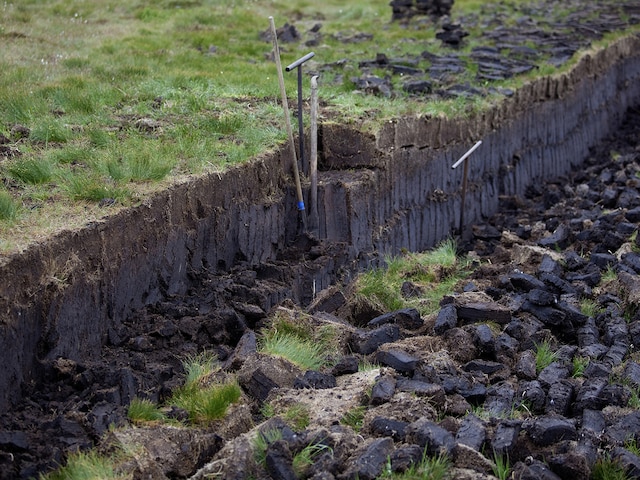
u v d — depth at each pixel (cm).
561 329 944
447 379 791
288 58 1575
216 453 664
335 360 834
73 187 853
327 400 732
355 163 1150
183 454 662
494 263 1183
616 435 730
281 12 2058
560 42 1906
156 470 639
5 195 793
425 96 1362
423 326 927
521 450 696
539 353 864
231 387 738
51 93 1169
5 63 1315
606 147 1964
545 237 1242
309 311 944
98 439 664
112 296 810
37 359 731
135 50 1502
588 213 1349
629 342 920
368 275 1039
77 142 1004
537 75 1638
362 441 672
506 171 1499
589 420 742
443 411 746
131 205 845
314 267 1018
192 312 870
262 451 646
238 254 990
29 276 724
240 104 1199
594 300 1024
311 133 1048
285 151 1066
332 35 1833
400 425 688
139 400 718
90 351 782
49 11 1753
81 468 621
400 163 1205
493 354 859
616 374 841
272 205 1029
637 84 2277
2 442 638
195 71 1371
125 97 1194
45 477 620
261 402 756
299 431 684
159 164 920
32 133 1004
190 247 915
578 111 1848
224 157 995
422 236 1266
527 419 730
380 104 1262
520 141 1565
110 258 809
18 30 1542
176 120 1115
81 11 1780
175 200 894
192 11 1895
